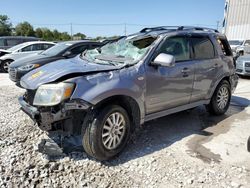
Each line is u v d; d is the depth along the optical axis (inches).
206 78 181.8
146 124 183.5
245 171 124.7
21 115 187.5
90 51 183.2
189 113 210.5
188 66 166.1
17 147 138.3
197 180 116.5
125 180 115.2
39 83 127.0
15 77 281.4
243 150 146.5
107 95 123.6
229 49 210.4
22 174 113.8
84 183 111.1
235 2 790.5
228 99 209.8
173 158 135.5
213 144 153.5
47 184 109.1
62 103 117.9
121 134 134.9
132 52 155.5
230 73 204.2
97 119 122.3
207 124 187.0
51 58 291.6
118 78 130.0
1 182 107.7
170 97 158.2
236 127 181.8
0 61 431.2
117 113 130.6
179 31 169.5
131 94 133.3
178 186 112.3
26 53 442.0
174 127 179.5
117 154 134.9
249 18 756.0
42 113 120.9
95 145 123.3
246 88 318.3
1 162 122.5
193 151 144.0
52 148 130.8
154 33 163.2
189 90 170.4
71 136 135.1
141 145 149.9
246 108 228.7
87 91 119.6
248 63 378.3
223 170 125.1
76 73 124.9
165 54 142.7
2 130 159.8
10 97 241.6
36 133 156.8
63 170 119.8
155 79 145.8
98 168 123.3
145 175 119.6
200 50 180.1
